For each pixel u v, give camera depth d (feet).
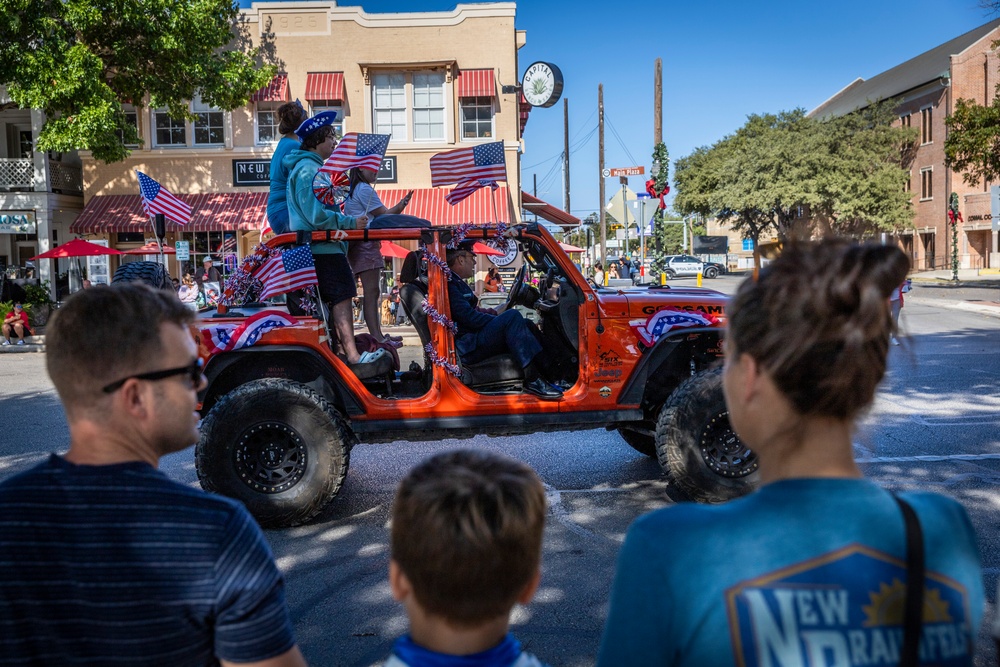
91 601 4.84
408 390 20.18
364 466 23.73
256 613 4.99
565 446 25.71
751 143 169.27
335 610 13.80
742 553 4.11
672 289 21.62
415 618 4.54
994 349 45.91
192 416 5.53
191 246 77.61
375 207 22.08
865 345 4.18
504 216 74.49
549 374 20.51
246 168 77.46
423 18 75.66
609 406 19.07
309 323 18.47
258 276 18.51
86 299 5.27
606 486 21.02
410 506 4.37
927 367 39.37
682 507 4.50
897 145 170.40
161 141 77.41
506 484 4.39
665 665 4.16
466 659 4.46
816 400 4.21
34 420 31.24
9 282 66.49
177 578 4.87
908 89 180.65
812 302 4.16
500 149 20.51
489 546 4.23
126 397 5.19
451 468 4.50
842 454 4.38
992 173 101.91
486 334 19.40
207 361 18.37
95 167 77.51
